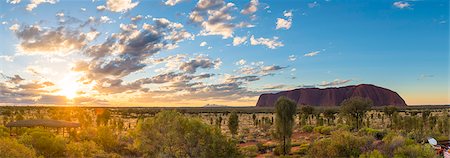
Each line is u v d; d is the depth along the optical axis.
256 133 79.62
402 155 30.05
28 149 29.08
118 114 178.88
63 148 36.84
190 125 29.34
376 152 30.11
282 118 50.34
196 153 28.59
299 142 60.78
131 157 43.25
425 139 55.72
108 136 51.22
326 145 33.72
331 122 102.38
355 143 32.47
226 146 29.05
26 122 69.38
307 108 112.06
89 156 39.19
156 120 31.09
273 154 49.56
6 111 135.12
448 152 31.09
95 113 190.62
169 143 29.44
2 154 26.36
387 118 135.12
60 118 120.19
